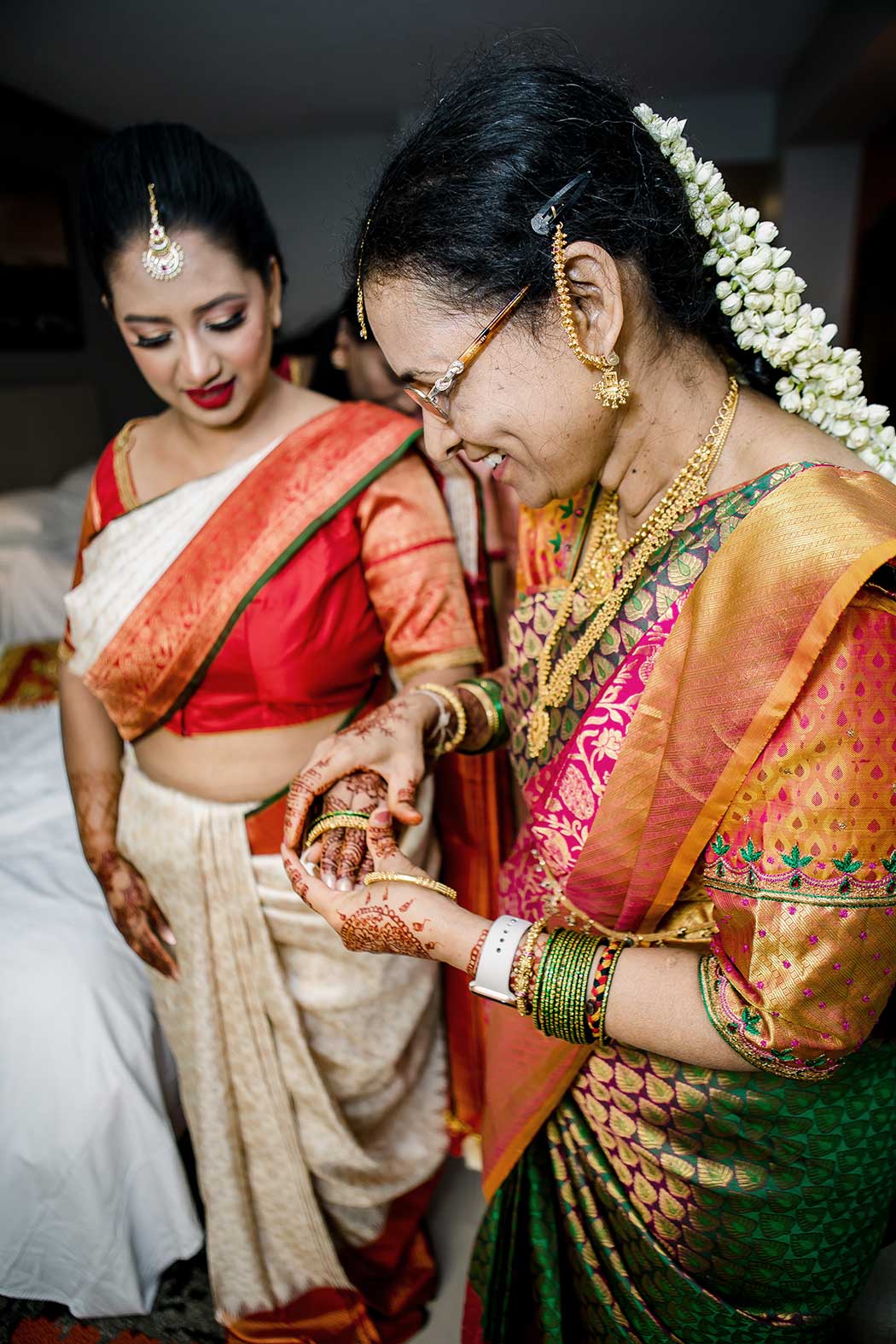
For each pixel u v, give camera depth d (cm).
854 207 512
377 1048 123
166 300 94
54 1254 126
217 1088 117
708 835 64
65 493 398
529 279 58
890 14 293
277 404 113
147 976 138
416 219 59
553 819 76
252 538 104
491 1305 97
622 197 60
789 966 58
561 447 66
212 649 105
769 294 68
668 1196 80
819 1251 78
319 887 74
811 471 62
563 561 86
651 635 69
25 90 411
